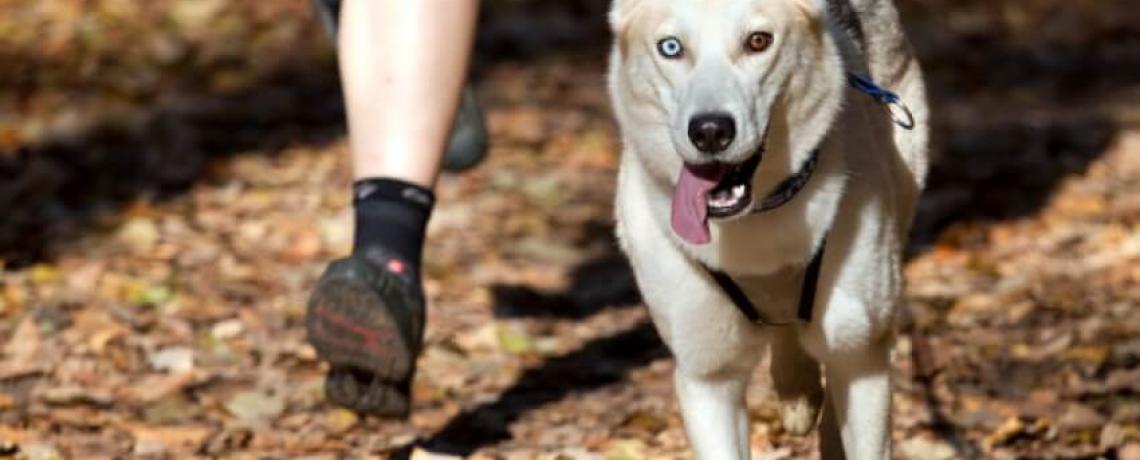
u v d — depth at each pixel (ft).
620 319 26.13
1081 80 42.34
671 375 23.48
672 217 14.93
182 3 50.24
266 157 36.83
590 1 50.90
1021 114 39.01
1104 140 36.04
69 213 32.24
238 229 31.22
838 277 15.64
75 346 24.29
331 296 17.01
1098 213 30.53
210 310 26.17
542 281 28.32
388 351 17.20
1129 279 26.58
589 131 38.60
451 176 34.94
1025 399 21.89
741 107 14.39
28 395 22.53
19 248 29.78
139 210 32.42
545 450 20.67
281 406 22.27
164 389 22.76
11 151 36.94
